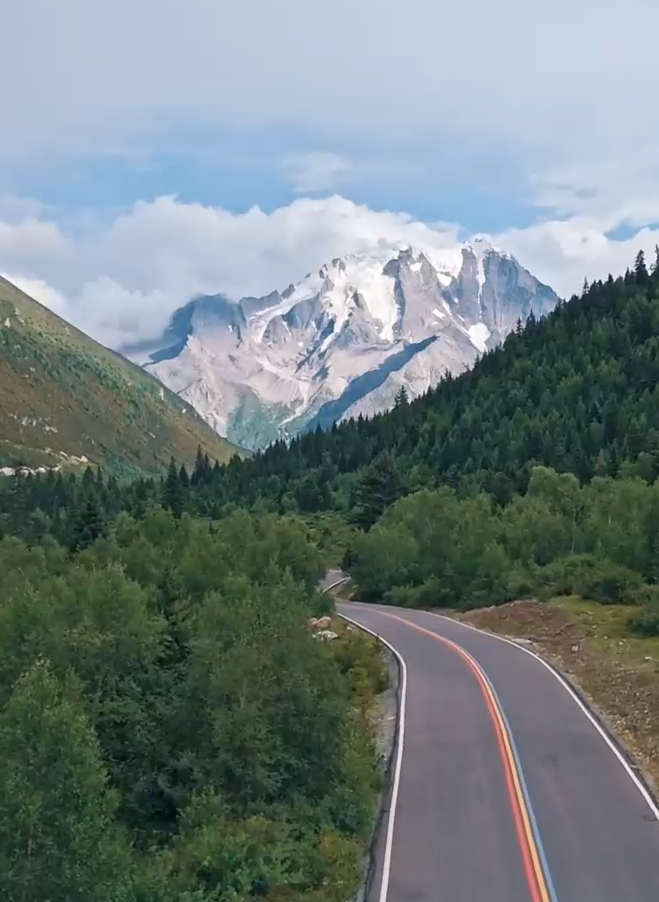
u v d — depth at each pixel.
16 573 54.69
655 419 121.25
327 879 22.47
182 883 21.30
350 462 158.38
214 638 31.64
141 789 27.05
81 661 30.09
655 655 45.41
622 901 20.75
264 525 69.62
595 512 72.69
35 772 19.73
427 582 74.75
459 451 134.75
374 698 41.12
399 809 27.05
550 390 145.50
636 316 161.38
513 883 21.81
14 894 18.52
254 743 27.16
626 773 29.75
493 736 33.97
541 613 58.69
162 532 67.06
